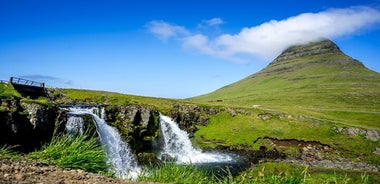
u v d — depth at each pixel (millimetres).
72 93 85250
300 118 96938
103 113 73812
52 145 13172
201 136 90688
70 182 9766
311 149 84438
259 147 84438
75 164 12266
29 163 11219
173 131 86125
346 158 79562
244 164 69500
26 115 53531
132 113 77312
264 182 13516
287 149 84188
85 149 13164
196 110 98062
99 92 90438
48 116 56531
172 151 82312
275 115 98438
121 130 73375
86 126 63719
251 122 96438
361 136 89312
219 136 89812
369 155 81375
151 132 80438
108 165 13422
